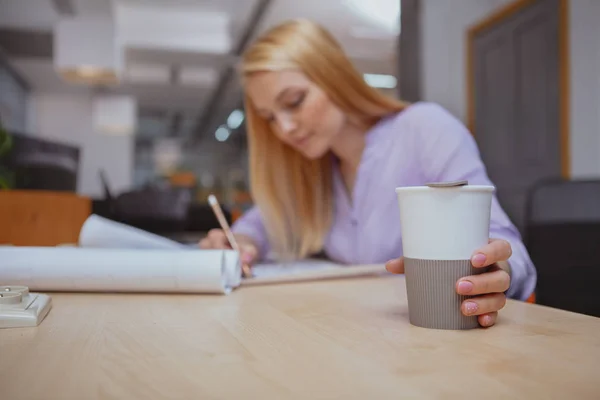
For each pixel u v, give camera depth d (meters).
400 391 0.32
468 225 0.49
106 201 3.46
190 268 0.70
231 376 0.35
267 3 6.61
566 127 3.71
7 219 1.53
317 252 1.44
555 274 1.27
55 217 1.66
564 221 1.28
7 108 9.27
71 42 6.70
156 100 12.02
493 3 4.48
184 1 6.89
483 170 1.10
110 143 11.51
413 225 0.50
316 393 0.32
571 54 3.68
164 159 17.91
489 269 0.51
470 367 0.37
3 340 0.45
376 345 0.44
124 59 8.80
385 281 0.84
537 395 0.32
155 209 3.18
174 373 0.36
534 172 4.03
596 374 0.35
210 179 19.30
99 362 0.38
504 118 4.33
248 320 0.54
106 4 6.54
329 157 1.34
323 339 0.46
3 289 0.54
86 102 11.38
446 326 0.49
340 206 1.33
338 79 1.14
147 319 0.55
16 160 1.89
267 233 1.39
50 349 0.42
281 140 1.30
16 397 0.31
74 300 0.68
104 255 0.72
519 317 0.55
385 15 6.89
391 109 1.24
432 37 5.03
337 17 7.10
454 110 4.85
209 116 13.64
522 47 4.12
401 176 1.19
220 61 9.00
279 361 0.39
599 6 3.48
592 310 1.23
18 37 7.78
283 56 1.09
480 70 4.58
